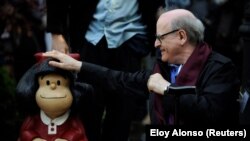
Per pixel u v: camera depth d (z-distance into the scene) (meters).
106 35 10.49
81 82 9.43
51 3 10.44
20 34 15.36
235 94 8.80
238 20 15.37
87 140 9.20
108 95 10.54
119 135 10.66
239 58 15.16
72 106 9.04
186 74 8.70
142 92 9.31
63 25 10.55
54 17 10.48
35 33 15.76
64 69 8.98
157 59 9.11
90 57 10.61
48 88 8.88
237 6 15.31
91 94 9.23
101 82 9.28
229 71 8.74
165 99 8.72
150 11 10.60
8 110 12.95
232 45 15.27
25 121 9.03
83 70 9.13
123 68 10.62
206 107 8.50
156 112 8.85
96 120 10.31
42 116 9.02
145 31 10.68
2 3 15.07
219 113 8.56
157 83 8.64
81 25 10.58
